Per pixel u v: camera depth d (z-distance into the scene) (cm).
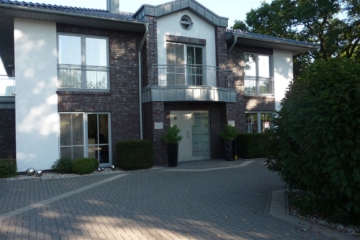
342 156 566
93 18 1255
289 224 605
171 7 1483
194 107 1559
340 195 599
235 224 607
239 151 1603
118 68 1415
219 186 952
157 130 1382
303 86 672
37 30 1267
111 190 916
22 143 1227
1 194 869
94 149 1367
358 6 2083
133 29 1409
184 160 1541
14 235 542
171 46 1521
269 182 1000
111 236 542
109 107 1385
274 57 1812
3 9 1144
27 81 1245
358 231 572
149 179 1086
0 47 1622
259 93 1762
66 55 1334
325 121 587
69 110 1309
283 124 685
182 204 755
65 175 1176
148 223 613
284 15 2423
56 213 679
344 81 603
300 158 652
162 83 1473
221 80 1596
